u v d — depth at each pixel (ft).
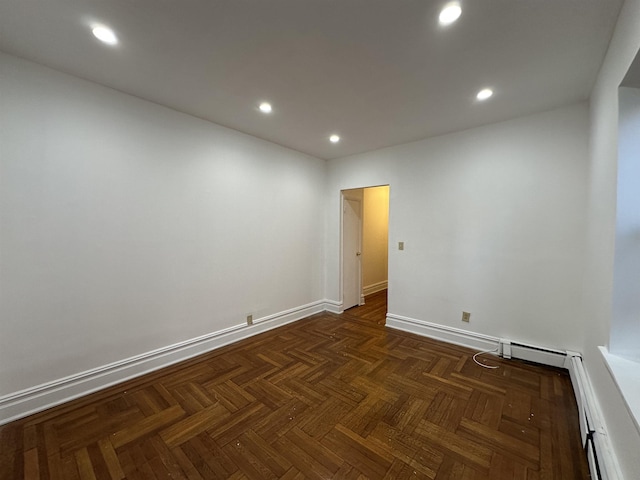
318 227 14.11
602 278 5.42
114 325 7.56
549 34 5.09
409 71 6.40
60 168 6.62
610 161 5.07
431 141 10.77
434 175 10.70
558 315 8.36
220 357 9.18
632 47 3.95
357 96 7.59
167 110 8.45
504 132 9.09
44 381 6.49
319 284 14.38
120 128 7.53
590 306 6.64
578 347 8.07
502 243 9.23
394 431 5.80
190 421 6.10
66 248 6.75
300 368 8.46
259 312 11.37
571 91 7.21
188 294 9.12
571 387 7.33
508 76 6.54
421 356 9.25
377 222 18.70
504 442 5.48
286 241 12.44
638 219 4.48
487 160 9.46
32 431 5.77
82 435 5.67
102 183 7.27
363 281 17.56
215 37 5.34
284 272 12.39
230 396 7.02
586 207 7.67
